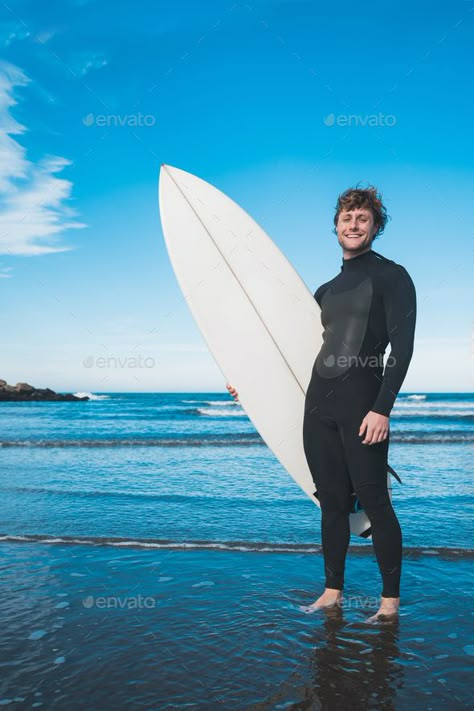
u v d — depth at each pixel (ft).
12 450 29.71
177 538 10.98
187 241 10.12
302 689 5.20
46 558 9.52
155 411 66.59
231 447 31.24
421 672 5.53
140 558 9.53
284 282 9.46
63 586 8.13
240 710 4.83
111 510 13.69
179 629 6.60
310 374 8.88
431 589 8.01
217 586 8.14
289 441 8.88
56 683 5.31
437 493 15.85
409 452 27.58
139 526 12.05
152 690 5.18
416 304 7.23
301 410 8.86
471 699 5.02
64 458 25.80
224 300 9.62
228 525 12.17
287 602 7.52
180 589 8.01
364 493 7.04
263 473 20.44
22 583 8.25
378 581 8.50
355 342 7.22
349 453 7.12
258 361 9.18
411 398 86.99
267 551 10.01
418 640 6.29
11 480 18.84
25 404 80.12
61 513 13.34
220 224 10.16
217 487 17.22
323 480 7.42
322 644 6.20
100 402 85.61
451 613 7.09
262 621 6.85
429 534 11.34
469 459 24.41
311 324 9.06
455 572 8.80
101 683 5.32
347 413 7.11
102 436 40.06
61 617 6.98
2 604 7.41
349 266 7.61
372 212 7.50
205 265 9.87
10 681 5.35
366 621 6.85
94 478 19.26
